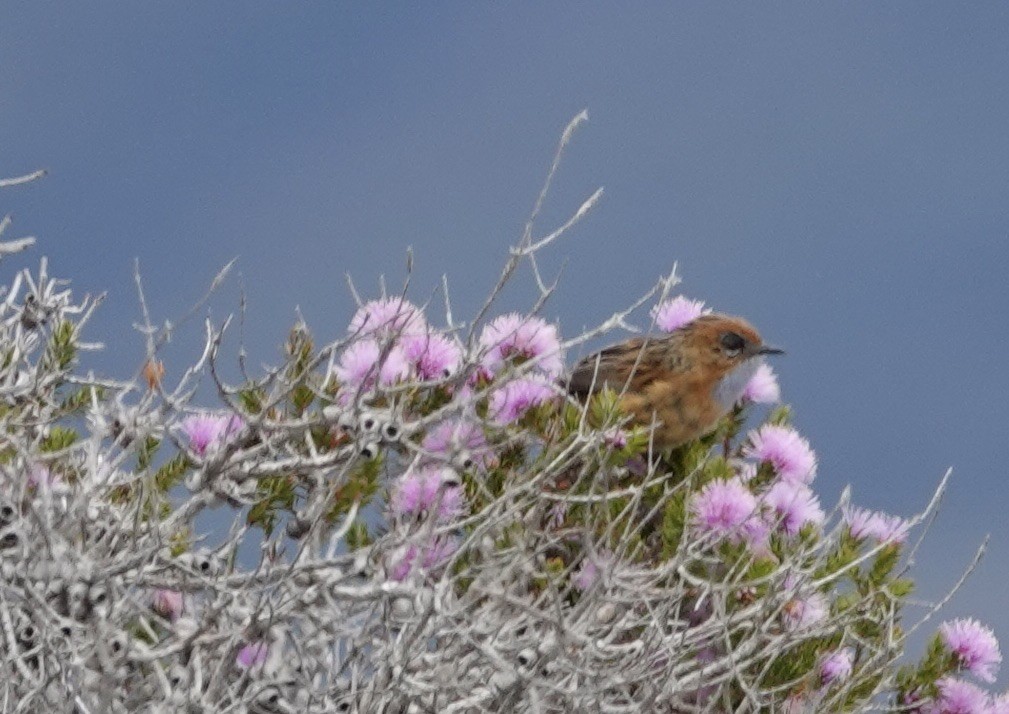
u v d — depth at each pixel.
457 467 10.15
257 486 10.99
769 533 12.31
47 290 11.40
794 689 11.55
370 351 11.70
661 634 9.48
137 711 8.89
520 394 12.57
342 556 9.18
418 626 8.84
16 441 9.55
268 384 10.20
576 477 12.34
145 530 9.79
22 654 8.39
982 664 12.87
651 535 13.09
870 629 12.29
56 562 8.80
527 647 9.23
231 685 9.09
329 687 9.23
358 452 9.87
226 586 9.27
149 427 9.87
